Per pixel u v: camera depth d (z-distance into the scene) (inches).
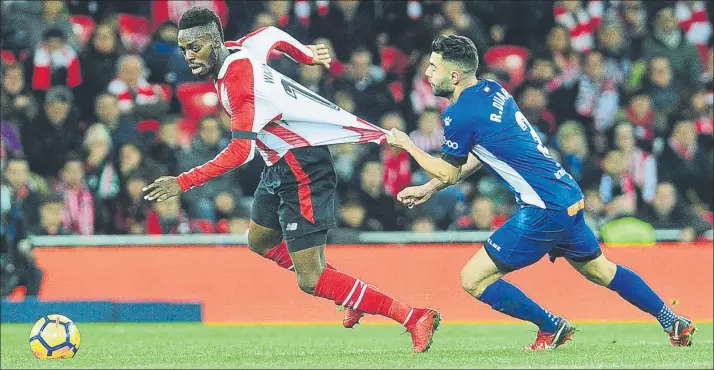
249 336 1360.7
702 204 1993.1
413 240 1648.6
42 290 1601.9
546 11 2201.0
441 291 1626.5
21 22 1971.0
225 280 1617.9
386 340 1261.1
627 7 2240.4
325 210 919.0
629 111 2100.1
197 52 859.4
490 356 901.2
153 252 1626.5
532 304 975.6
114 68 1974.7
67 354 944.3
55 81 1942.7
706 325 1526.8
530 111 2004.2
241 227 1761.8
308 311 1608.0
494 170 943.7
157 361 891.4
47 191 1787.6
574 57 2143.2
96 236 1646.2
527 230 931.3
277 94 877.8
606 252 1621.6
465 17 2121.1
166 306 1590.8
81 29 2116.1
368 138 921.5
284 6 2043.6
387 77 2042.3
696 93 2139.5
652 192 1959.9
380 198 1776.6
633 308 1626.5
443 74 933.2
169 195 846.5
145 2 2138.3
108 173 1800.0
